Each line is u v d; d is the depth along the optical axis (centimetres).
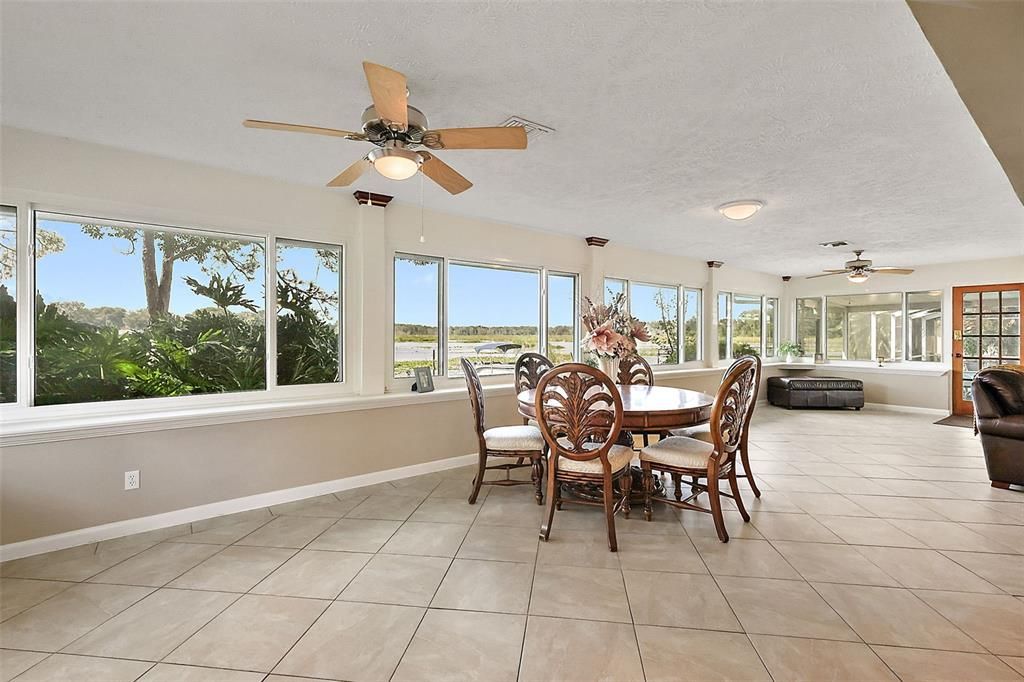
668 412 287
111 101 222
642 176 317
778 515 306
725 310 732
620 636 183
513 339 487
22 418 262
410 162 205
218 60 186
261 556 250
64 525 258
